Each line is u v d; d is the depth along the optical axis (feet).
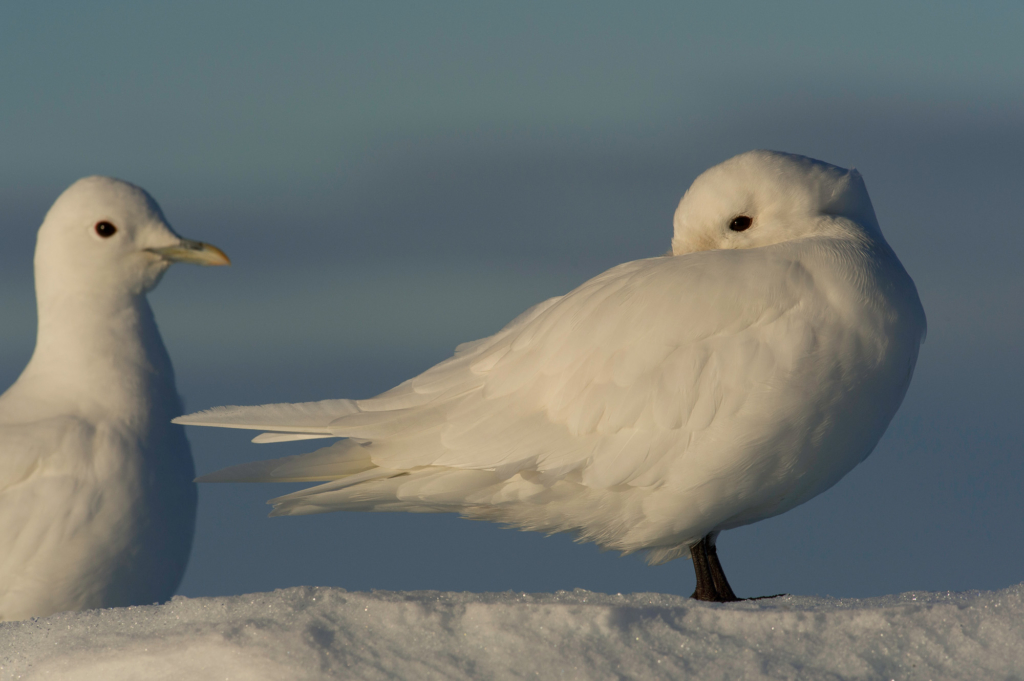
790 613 27.12
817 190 36.83
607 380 34.04
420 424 36.37
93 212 40.57
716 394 32.78
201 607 28.04
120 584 37.78
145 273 41.32
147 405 39.34
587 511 34.86
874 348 32.81
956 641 25.91
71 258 40.47
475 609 26.78
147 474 38.22
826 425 32.86
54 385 39.34
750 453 32.71
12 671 26.76
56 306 40.45
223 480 35.73
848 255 33.91
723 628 26.76
